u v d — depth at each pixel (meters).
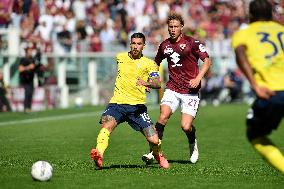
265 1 25.95
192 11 108.94
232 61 101.00
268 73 25.12
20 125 60.75
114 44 93.12
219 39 104.88
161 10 103.94
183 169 32.78
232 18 113.50
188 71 35.88
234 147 44.19
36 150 41.66
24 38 82.31
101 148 31.80
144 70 32.75
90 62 90.00
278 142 48.34
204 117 70.69
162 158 33.50
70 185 27.67
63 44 88.19
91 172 31.36
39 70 78.94
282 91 24.75
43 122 64.12
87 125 60.97
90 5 101.06
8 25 84.38
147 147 43.75
